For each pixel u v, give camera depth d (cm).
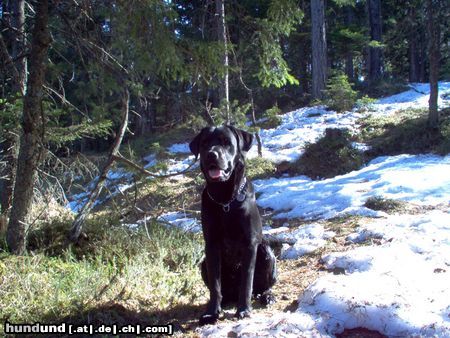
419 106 919
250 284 193
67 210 346
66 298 201
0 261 239
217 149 182
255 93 1097
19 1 315
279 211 493
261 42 364
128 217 338
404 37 1257
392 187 455
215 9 446
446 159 576
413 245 271
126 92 284
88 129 317
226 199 188
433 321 161
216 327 175
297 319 167
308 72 1465
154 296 217
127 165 299
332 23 1508
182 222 412
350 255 254
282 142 789
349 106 970
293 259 295
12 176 345
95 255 270
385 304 169
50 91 302
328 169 650
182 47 281
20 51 309
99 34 282
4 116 306
